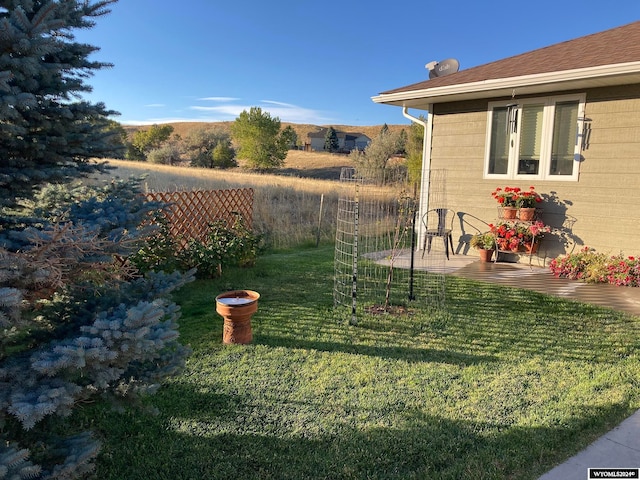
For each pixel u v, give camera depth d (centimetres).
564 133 689
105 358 178
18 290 175
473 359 364
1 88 208
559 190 699
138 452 242
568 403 290
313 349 384
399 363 355
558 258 673
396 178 583
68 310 234
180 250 651
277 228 1038
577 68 593
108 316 214
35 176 266
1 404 166
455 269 705
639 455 237
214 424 269
